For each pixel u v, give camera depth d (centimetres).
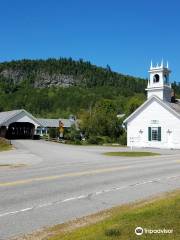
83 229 798
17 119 6975
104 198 1203
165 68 5062
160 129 4853
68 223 884
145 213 904
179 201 1064
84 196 1229
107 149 4244
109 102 8475
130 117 5144
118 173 1859
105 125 6156
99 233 746
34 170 1998
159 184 1517
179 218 846
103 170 1975
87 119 6444
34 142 5803
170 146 4750
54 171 1933
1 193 1259
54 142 5894
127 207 1048
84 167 2147
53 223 888
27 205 1078
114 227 777
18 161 2611
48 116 14100
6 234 800
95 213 988
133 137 5100
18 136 7375
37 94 19662
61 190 1332
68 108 16475
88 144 5456
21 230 829
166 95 5059
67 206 1077
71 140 5906
